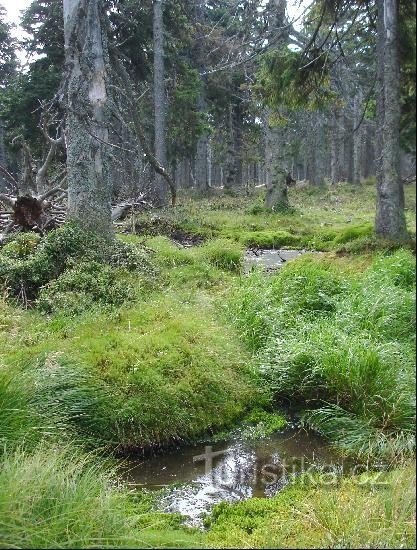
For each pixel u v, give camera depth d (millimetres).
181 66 19141
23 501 2850
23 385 4223
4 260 7484
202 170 24953
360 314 5727
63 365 4820
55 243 7711
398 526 2752
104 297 6926
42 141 15789
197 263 9180
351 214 17219
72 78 8258
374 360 4738
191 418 4758
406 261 6473
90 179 8273
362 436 4336
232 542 3133
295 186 28703
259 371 5379
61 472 3223
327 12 7566
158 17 16969
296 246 12375
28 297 7367
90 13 8164
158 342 5418
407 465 3512
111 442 4406
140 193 14117
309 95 8445
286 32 11375
